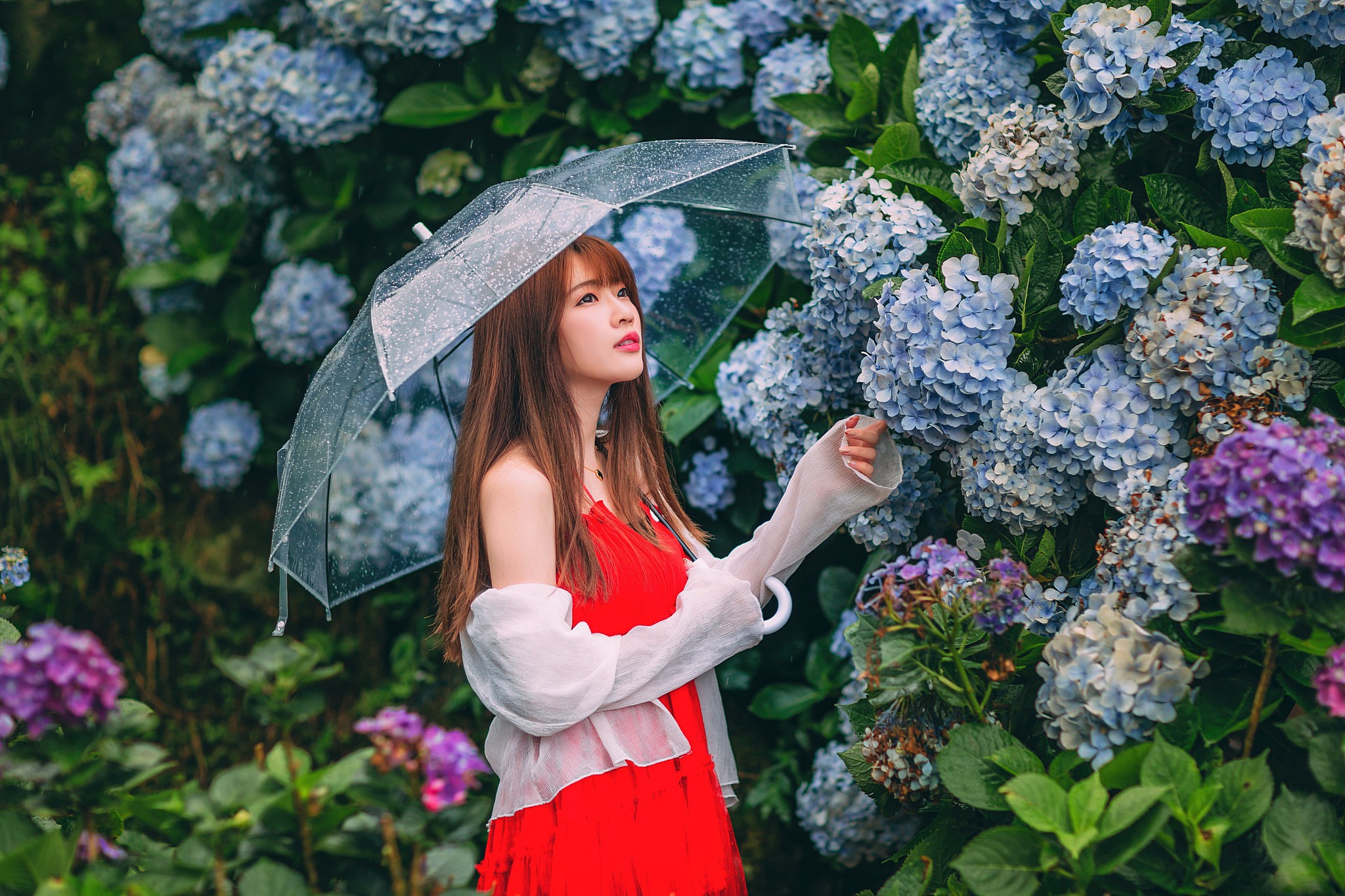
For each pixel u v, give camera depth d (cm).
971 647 164
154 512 388
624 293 193
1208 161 181
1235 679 155
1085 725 151
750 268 248
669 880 166
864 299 195
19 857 131
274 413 365
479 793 298
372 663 368
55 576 379
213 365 369
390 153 336
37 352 391
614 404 203
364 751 142
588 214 175
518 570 172
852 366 213
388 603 364
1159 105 177
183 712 369
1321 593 136
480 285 170
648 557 184
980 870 142
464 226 186
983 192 189
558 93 315
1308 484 128
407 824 131
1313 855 135
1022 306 182
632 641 169
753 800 284
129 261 393
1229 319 162
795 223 228
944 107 206
